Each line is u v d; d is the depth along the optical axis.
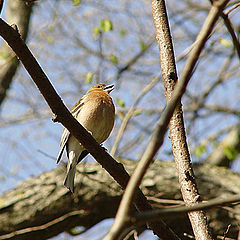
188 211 4.23
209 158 15.33
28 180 12.23
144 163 3.86
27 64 6.25
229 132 16.11
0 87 14.65
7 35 6.02
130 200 3.74
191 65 4.18
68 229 12.00
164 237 6.63
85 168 11.95
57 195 11.73
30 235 11.79
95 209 11.72
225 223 11.01
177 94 4.05
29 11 15.11
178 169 6.73
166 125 3.94
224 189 11.71
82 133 6.78
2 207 11.73
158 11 7.55
